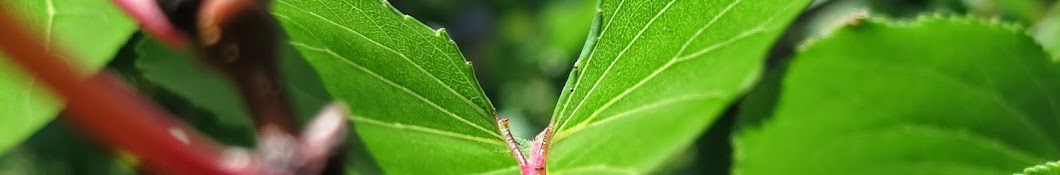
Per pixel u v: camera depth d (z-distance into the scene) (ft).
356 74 0.24
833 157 0.33
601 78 0.24
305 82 0.23
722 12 0.24
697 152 0.58
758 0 0.24
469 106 0.25
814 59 0.32
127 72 0.27
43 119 0.22
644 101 0.25
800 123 0.33
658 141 0.27
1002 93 0.31
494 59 0.76
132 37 0.27
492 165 0.26
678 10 0.24
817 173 0.33
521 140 0.26
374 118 0.24
